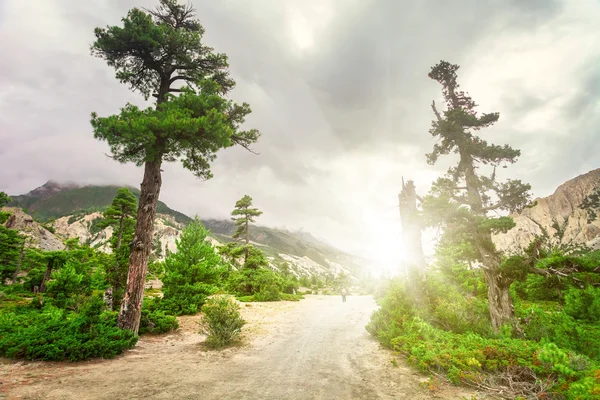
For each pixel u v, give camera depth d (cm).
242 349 909
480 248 920
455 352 604
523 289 1274
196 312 1516
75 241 2994
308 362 773
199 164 1244
